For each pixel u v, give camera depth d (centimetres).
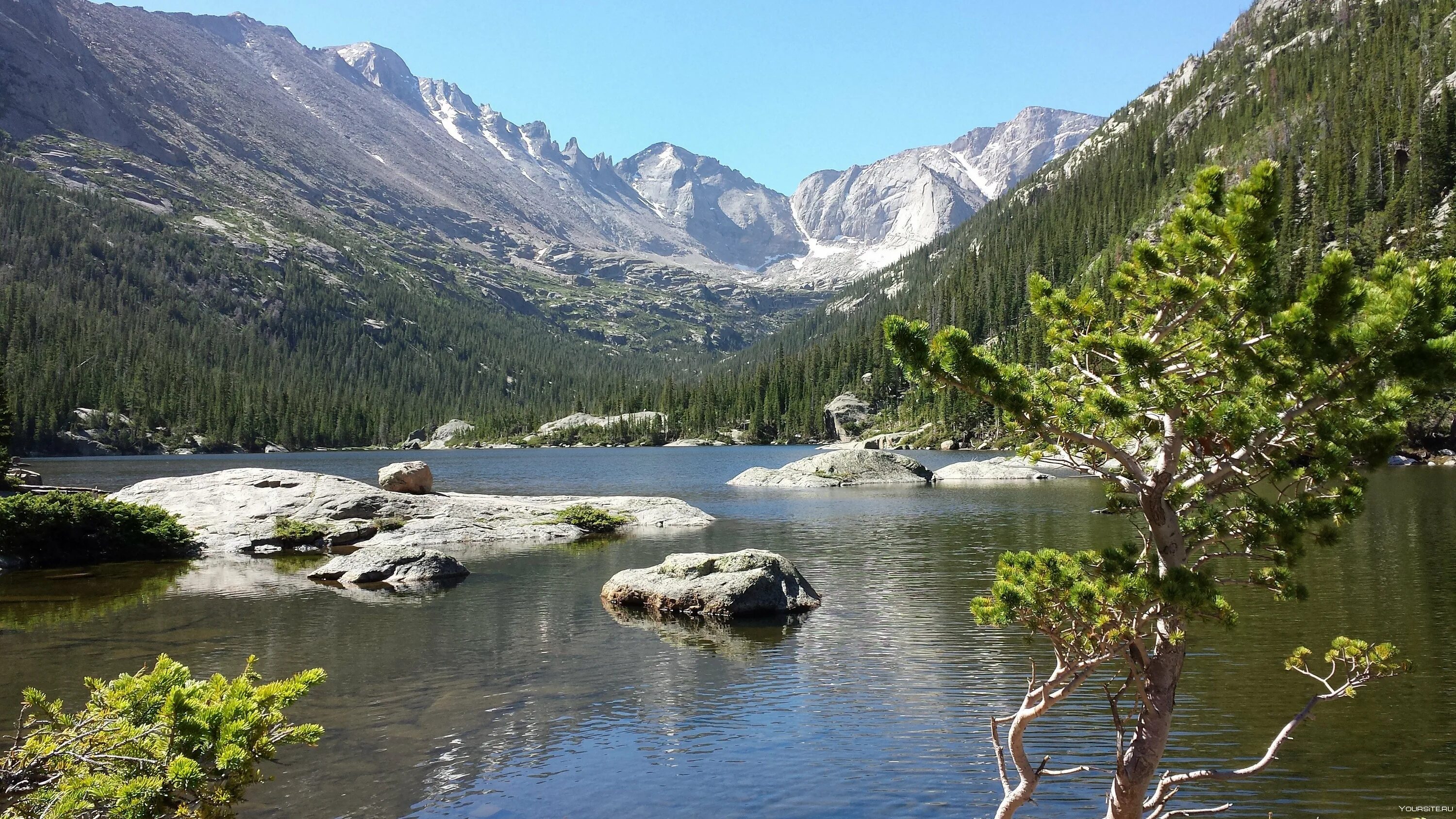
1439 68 15162
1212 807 1093
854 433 16700
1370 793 1123
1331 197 12675
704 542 3694
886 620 2183
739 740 1353
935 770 1231
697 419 19912
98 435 16225
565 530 3953
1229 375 865
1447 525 3669
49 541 3238
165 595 2577
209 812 747
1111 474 947
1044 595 915
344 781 1202
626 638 2019
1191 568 917
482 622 2181
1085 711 1477
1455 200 10850
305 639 2016
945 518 4475
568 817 1092
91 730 750
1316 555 2967
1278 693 1528
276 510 3938
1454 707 1425
